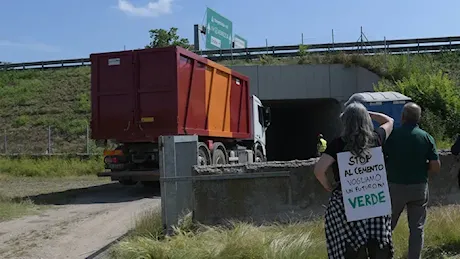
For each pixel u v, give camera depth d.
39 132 26.12
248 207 7.55
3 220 9.33
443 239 6.43
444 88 23.58
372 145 3.98
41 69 37.16
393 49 31.94
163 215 7.25
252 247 5.97
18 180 17.88
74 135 25.45
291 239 6.21
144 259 6.05
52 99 30.41
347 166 3.94
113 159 13.20
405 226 6.45
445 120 22.62
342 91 27.33
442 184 8.48
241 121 16.30
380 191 3.94
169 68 12.12
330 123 29.00
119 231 8.14
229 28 43.28
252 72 27.03
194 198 7.48
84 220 9.28
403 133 5.30
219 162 14.09
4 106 29.86
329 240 4.03
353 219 3.88
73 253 6.82
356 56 27.61
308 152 33.97
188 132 12.47
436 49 32.31
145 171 12.92
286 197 7.64
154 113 12.27
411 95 23.72
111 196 12.98
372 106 17.05
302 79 27.22
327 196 7.75
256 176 7.55
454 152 6.31
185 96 12.44
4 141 25.08
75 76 34.19
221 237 6.46
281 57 32.34
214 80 14.05
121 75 12.58
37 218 9.57
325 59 28.17
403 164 5.24
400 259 5.76
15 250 7.04
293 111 36.47
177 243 6.41
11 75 35.47
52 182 17.06
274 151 37.16
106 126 12.71
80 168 19.67
